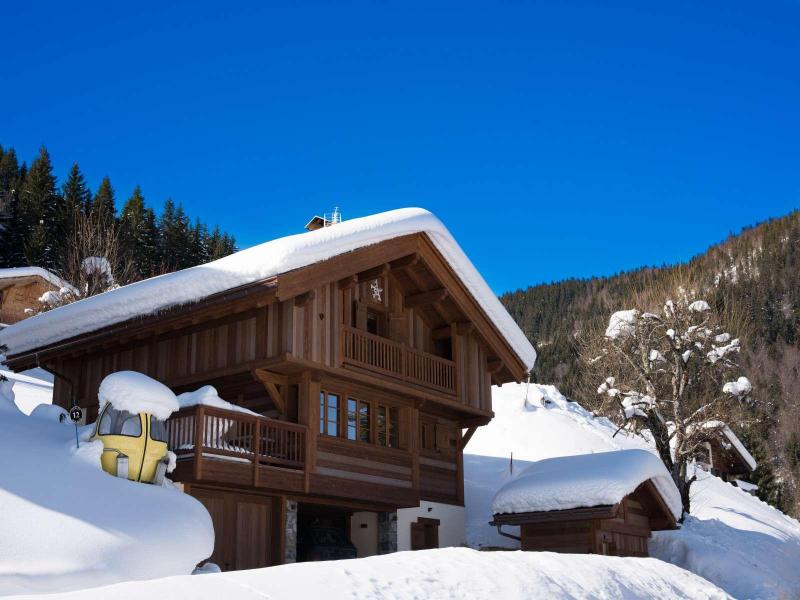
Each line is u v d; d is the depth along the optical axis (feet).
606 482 64.08
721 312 117.80
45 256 179.93
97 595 23.99
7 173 238.89
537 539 67.05
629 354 103.96
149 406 45.68
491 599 30.12
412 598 28.25
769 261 358.02
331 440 61.98
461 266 70.54
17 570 33.14
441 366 72.64
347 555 67.67
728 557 77.71
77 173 225.35
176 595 24.58
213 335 61.72
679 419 96.53
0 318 138.10
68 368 71.20
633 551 69.51
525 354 78.84
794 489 212.43
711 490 119.03
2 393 53.93
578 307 382.01
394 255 64.64
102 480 42.24
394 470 67.72
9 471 39.45
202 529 42.34
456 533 76.07
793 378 276.41
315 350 59.57
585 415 140.26
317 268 57.26
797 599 72.59
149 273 194.80
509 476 93.20
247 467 54.34
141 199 243.40
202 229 281.33
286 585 26.84
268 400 63.41
